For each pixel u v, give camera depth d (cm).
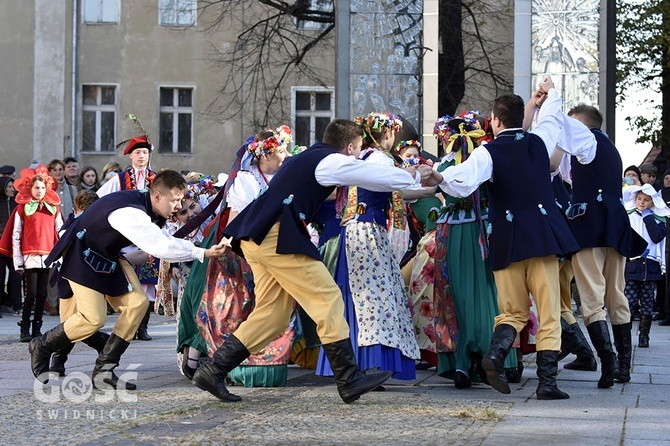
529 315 636
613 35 1562
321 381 689
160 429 496
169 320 1347
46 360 657
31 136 2728
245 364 654
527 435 476
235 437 473
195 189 789
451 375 670
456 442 459
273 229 571
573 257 675
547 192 600
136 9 2739
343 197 647
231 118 2739
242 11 2642
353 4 1622
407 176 570
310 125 2789
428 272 685
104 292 639
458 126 684
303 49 2514
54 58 2730
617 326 690
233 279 673
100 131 2753
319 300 570
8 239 1028
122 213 618
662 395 618
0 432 491
